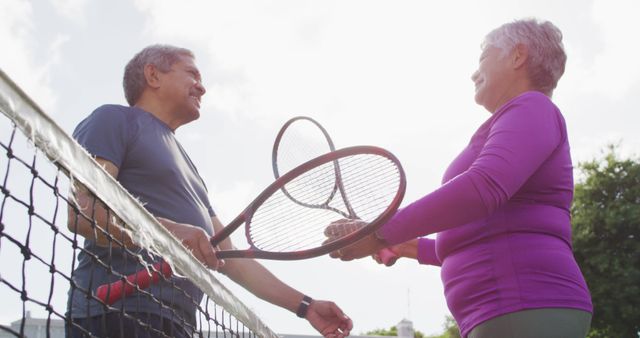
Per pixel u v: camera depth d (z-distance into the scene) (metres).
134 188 3.32
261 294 4.01
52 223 2.12
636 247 25.94
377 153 3.28
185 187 3.48
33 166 2.05
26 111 2.01
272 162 4.37
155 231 2.71
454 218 2.52
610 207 26.88
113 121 3.32
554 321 2.43
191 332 3.26
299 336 17.02
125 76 3.89
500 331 2.48
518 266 2.51
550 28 2.95
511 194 2.51
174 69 3.83
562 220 2.65
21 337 1.94
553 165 2.67
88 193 2.35
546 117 2.68
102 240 2.89
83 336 2.38
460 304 2.63
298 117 4.42
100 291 2.67
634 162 27.41
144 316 3.03
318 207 3.51
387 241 2.69
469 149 2.86
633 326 25.91
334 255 3.05
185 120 3.91
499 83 2.97
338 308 3.96
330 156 3.38
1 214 1.89
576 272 2.56
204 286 3.12
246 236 3.34
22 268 1.96
